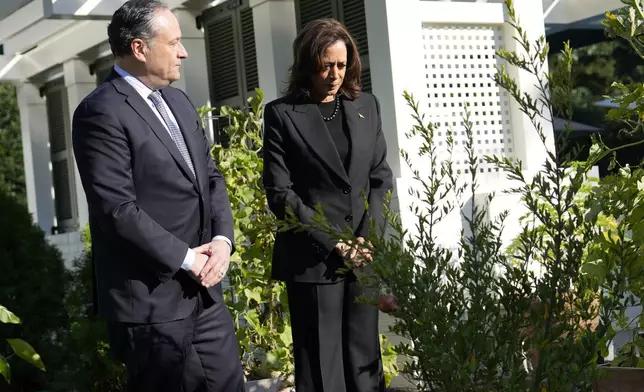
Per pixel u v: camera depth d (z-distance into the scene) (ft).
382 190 13.43
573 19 29.99
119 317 10.98
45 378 18.31
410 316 7.55
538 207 8.34
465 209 19.26
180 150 11.57
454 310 7.72
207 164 12.23
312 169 12.98
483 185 19.99
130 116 11.05
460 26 20.52
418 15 19.10
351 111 13.24
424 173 18.66
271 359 17.13
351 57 13.25
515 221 19.40
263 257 17.29
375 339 13.35
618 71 38.60
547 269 7.80
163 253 10.84
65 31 34.22
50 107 38.70
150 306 10.98
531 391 7.28
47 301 18.61
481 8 20.38
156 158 11.10
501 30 21.08
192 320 11.39
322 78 12.90
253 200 17.67
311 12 23.22
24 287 18.51
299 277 13.00
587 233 7.61
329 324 13.04
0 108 53.36
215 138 26.84
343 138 13.17
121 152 10.91
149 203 11.08
